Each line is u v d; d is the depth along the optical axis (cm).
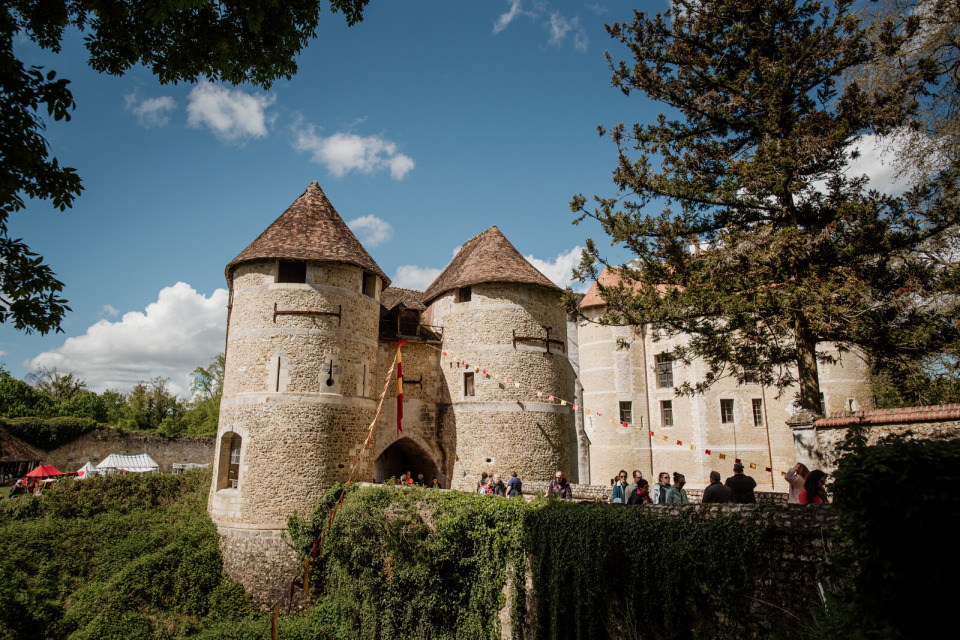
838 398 2581
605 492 1673
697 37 1453
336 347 1895
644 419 2947
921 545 482
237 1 791
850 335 1145
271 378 1812
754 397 2781
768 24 1361
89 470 3259
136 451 3825
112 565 1889
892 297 1148
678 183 1405
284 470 1755
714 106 1426
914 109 1209
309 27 860
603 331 3072
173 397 5675
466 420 2152
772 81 1291
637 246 1388
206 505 2106
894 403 2106
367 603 1466
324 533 1518
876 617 498
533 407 2108
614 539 918
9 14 641
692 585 818
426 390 2255
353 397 1920
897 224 1188
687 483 2777
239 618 1638
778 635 710
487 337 2166
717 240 1350
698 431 2784
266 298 1883
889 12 1261
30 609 1692
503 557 1200
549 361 2194
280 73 879
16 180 633
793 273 1235
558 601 993
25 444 3478
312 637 1518
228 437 1895
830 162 1295
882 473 505
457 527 1295
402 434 2152
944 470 480
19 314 651
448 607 1295
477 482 2066
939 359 1161
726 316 1238
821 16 1347
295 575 1684
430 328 2388
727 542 784
